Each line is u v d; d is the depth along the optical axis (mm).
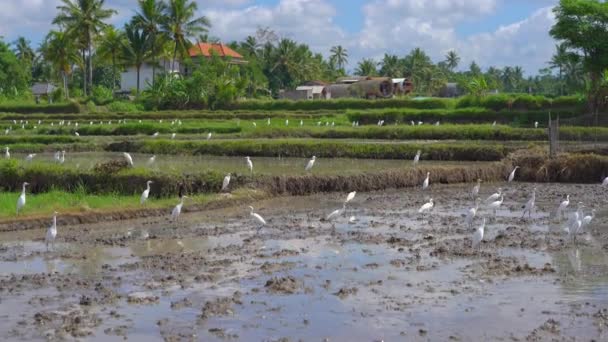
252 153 42625
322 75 136750
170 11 87812
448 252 17969
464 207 25953
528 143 41188
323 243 19453
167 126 57188
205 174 28938
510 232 20703
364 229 21625
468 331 12016
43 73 133500
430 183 32719
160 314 13055
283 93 107500
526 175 34250
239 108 81312
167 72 95312
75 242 19828
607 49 59781
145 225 22578
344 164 36312
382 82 95812
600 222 22312
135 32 89125
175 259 17469
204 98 81625
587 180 33375
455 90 123375
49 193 26766
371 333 11977
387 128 50594
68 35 88000
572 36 60688
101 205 24219
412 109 69312
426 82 148375
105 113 74875
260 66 121000
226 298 13930
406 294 14234
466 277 15516
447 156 39375
